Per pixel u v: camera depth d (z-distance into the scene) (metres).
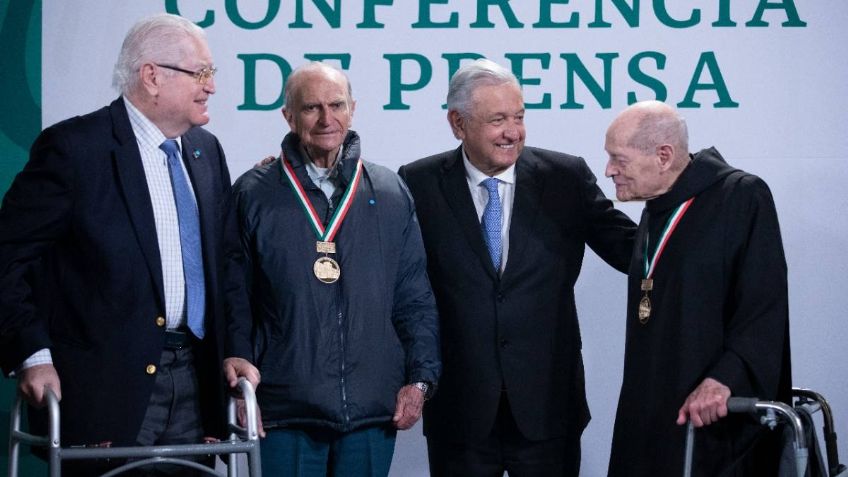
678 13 6.37
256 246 4.89
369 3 6.39
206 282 4.43
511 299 5.09
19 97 6.37
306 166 5.02
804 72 6.34
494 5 6.38
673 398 4.66
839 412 6.31
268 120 6.39
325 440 4.90
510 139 5.02
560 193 5.24
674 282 4.71
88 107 6.39
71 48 6.38
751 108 6.35
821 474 4.40
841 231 6.32
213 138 4.72
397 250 5.01
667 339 4.71
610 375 6.42
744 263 4.63
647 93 6.36
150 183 4.37
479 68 5.07
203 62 4.42
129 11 6.39
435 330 5.00
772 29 6.34
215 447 4.07
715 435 4.64
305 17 6.40
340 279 4.88
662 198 4.84
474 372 5.08
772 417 4.23
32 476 6.38
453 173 5.23
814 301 6.32
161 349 4.33
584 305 6.43
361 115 6.41
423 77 6.40
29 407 4.40
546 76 6.38
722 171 4.79
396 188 5.08
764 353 4.52
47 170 4.22
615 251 5.24
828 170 6.32
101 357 4.27
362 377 4.84
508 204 5.21
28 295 4.19
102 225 4.26
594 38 6.37
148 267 4.30
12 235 4.18
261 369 4.84
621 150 4.80
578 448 5.27
